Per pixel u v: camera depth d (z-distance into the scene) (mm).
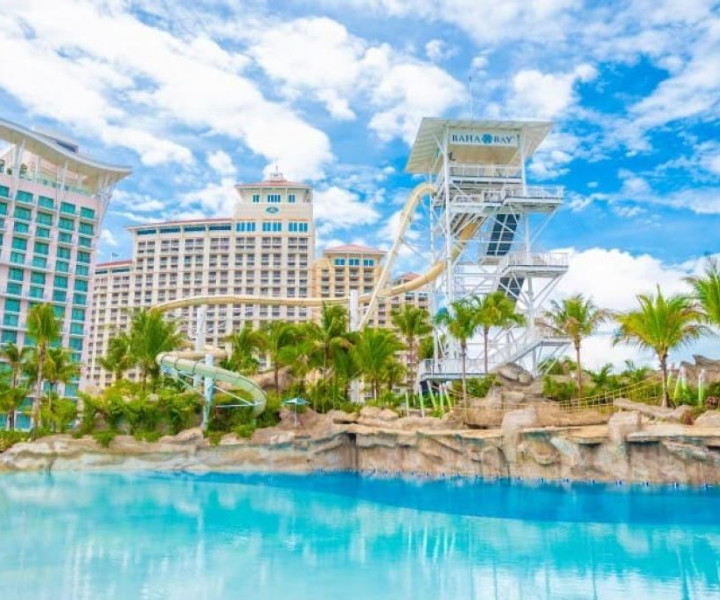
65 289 109938
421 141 62781
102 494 36594
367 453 46156
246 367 65938
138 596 17172
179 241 173625
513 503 30953
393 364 67062
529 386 49031
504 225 57750
